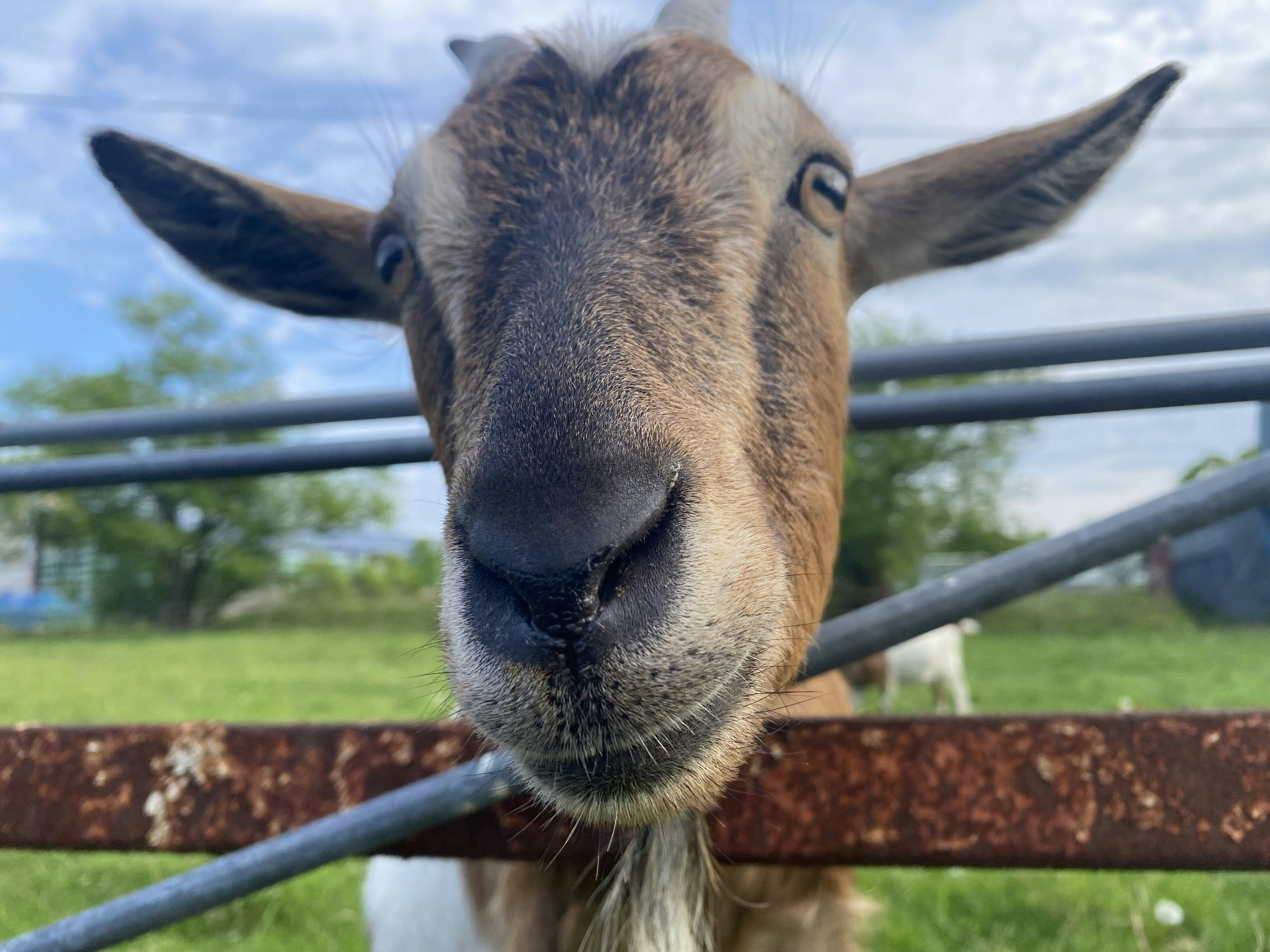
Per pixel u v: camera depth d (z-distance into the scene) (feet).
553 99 1.03
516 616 0.69
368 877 1.81
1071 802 0.84
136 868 2.62
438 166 1.07
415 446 1.57
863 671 6.34
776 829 0.89
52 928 0.93
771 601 0.79
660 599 0.70
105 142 1.41
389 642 13.94
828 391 1.16
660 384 0.78
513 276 0.89
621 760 0.72
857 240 1.45
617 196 0.94
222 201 1.45
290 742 0.95
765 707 0.83
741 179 1.01
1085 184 1.41
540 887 1.11
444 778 0.87
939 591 1.01
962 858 0.86
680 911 1.00
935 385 10.04
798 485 1.01
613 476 0.69
